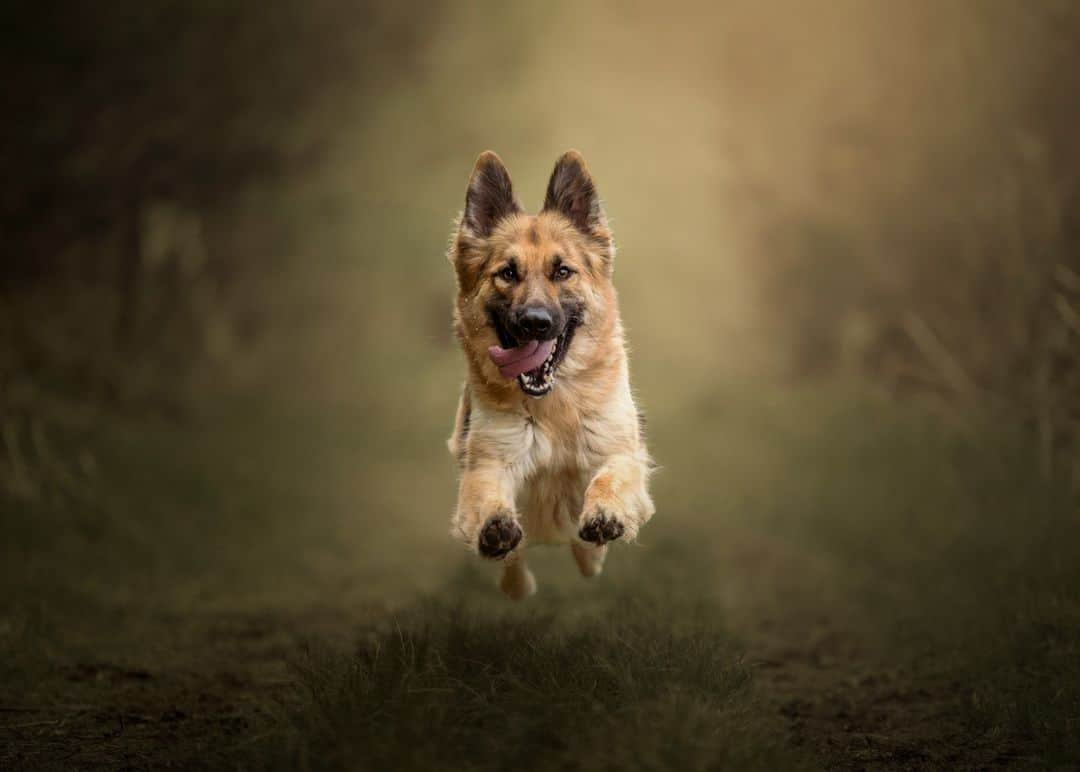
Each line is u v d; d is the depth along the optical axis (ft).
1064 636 23.68
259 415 69.05
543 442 22.07
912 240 52.85
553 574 37.19
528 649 19.84
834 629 30.09
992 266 43.65
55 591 32.32
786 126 69.77
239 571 39.40
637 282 77.25
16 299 66.54
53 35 78.54
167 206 81.10
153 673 25.23
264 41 86.43
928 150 52.54
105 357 65.26
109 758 18.51
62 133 76.69
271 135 86.53
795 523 43.32
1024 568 28.58
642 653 19.35
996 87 48.19
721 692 18.61
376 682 18.12
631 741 15.23
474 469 22.00
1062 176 41.70
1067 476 32.86
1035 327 38.86
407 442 69.15
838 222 62.85
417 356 83.87
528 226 22.95
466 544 20.90
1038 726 19.26
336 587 37.60
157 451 52.65
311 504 51.65
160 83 81.92
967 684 22.90
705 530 44.65
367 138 89.30
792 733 19.84
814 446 50.75
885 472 42.80
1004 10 48.83
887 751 18.88
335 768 15.43
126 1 79.71
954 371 42.50
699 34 80.48
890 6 57.93
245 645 28.37
